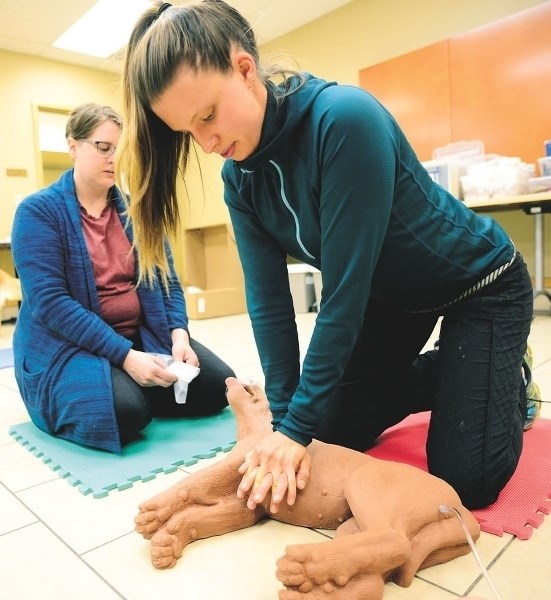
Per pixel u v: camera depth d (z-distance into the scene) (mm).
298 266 3926
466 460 884
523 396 1012
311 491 850
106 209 1496
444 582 705
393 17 3883
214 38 664
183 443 1291
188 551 810
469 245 906
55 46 4379
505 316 926
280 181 831
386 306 1068
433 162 3088
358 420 1114
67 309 1315
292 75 802
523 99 3219
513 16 3203
